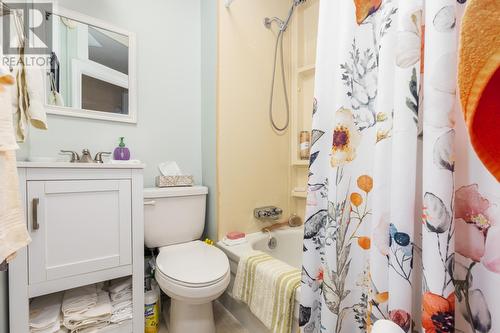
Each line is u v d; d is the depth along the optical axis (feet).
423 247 2.02
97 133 4.81
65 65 4.46
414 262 2.22
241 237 5.37
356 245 2.76
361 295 2.76
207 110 5.79
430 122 1.95
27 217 3.22
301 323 2.99
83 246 3.62
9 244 2.45
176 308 4.18
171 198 4.84
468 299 1.94
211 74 5.62
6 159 2.48
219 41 5.38
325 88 2.92
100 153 4.49
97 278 3.73
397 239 2.17
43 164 3.31
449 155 1.90
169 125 5.69
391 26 2.26
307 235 3.01
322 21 2.90
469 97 1.82
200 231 5.28
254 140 5.98
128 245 4.00
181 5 5.84
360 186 2.73
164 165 5.52
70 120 4.54
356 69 2.69
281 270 3.89
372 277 2.38
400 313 2.15
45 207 3.35
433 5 1.93
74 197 3.57
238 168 5.69
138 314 4.07
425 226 2.00
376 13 2.62
